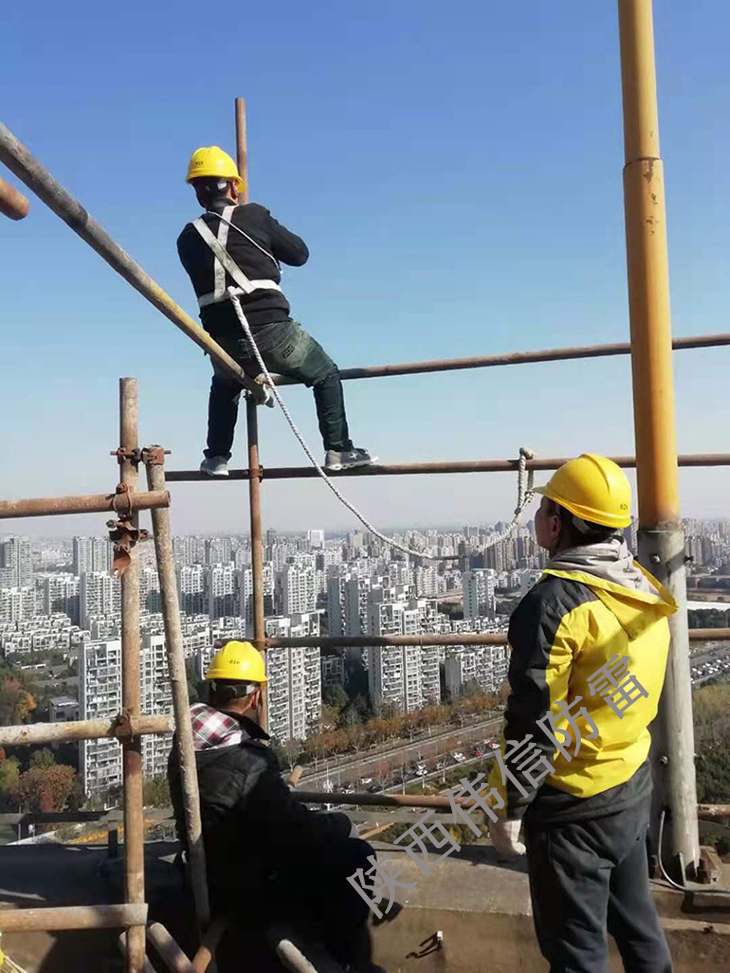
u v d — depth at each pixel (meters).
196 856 2.47
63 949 2.60
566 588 2.04
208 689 2.93
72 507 2.24
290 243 3.54
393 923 2.76
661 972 2.11
